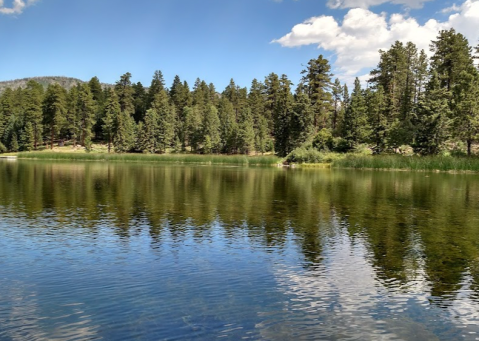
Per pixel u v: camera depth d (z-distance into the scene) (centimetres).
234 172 4391
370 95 7219
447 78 6981
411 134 6191
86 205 1697
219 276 802
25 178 3041
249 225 1308
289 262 903
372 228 1285
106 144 11275
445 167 4816
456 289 748
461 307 667
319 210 1648
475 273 839
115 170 4303
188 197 2009
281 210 1633
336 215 1529
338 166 5694
